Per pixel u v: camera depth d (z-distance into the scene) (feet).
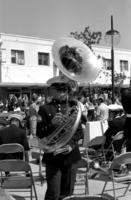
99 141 25.18
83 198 10.16
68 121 15.31
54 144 15.48
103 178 24.41
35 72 118.52
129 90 20.27
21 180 18.81
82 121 16.33
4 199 9.93
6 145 21.33
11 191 21.22
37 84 115.75
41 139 15.83
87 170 20.84
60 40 16.33
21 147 21.75
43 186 23.70
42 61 120.88
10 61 113.50
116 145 25.38
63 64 16.02
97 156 26.66
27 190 22.21
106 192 22.17
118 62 139.44
